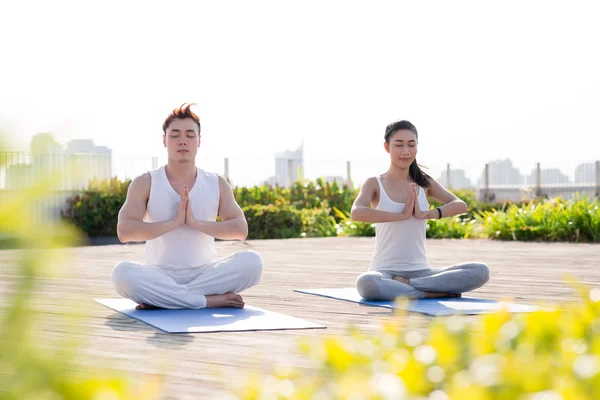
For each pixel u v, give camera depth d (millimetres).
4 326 650
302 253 8500
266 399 1034
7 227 616
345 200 15781
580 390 899
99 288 4887
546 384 928
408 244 4512
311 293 4680
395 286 4266
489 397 904
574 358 1071
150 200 4109
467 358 1118
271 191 15453
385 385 939
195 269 4148
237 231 4098
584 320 1286
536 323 1274
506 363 972
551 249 8773
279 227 13328
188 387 2029
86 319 718
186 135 4117
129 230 3959
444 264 6969
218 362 2434
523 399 868
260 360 2461
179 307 3953
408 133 4555
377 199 4605
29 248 629
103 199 13812
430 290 4344
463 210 4559
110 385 796
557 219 10680
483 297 4422
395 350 1162
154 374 2217
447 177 19094
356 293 4633
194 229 4121
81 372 805
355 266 6801
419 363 1049
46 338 698
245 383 1122
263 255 8203
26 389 669
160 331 3191
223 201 4234
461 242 10359
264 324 3348
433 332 1177
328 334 3086
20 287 638
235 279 4066
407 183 4641
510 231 10969
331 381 1115
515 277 5559
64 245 636
